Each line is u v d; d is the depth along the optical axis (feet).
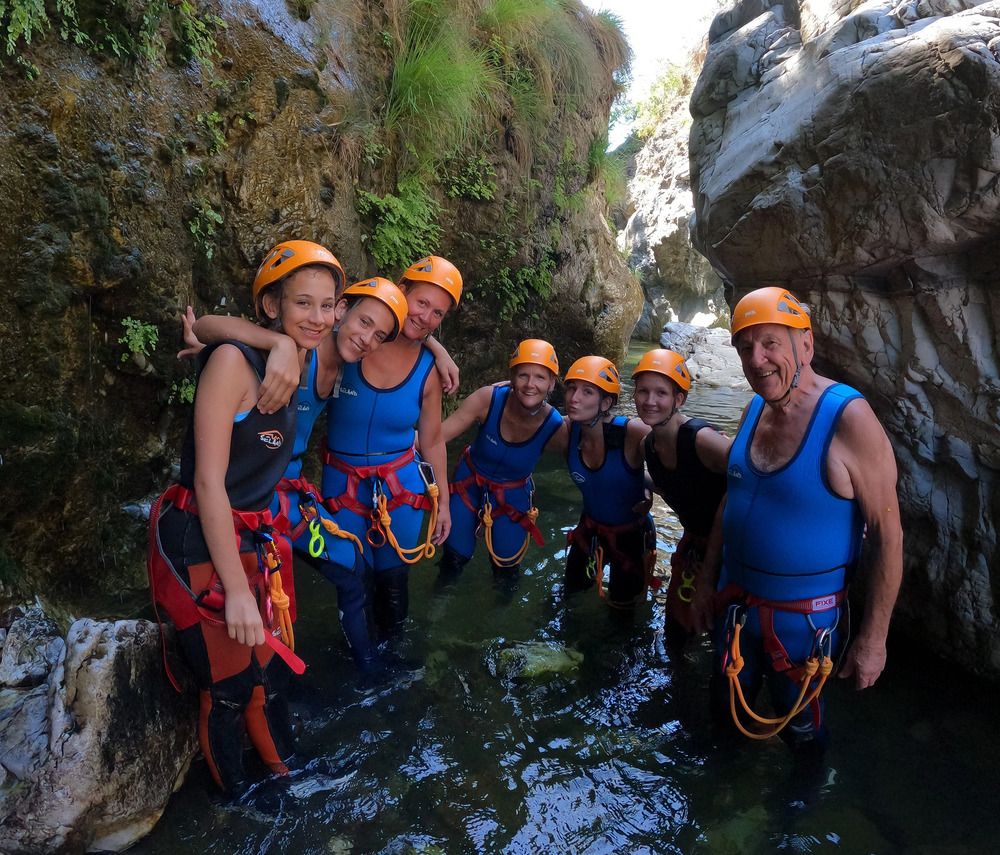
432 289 10.11
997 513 9.34
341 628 11.01
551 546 14.84
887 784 8.45
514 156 22.35
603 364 11.44
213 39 12.61
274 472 7.61
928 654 10.59
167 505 7.47
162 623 7.85
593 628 11.93
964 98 7.62
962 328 8.95
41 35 9.21
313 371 9.21
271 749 8.09
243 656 7.52
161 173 11.29
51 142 9.14
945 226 8.32
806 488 7.63
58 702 7.23
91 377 10.19
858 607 11.37
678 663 11.02
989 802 8.17
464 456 13.42
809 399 7.75
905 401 9.77
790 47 11.09
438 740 9.09
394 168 17.99
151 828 7.40
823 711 9.16
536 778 8.56
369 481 10.67
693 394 30.96
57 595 9.74
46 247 9.11
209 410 6.91
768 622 8.18
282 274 7.23
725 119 11.97
